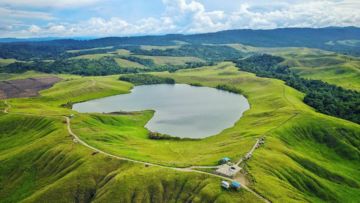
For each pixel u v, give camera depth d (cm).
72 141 16550
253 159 13162
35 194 13275
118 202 11644
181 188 11600
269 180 11519
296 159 14950
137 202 11481
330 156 17512
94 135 17862
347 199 13200
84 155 14788
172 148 17800
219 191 10781
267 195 10506
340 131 18988
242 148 14725
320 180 13675
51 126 19812
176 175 12125
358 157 17425
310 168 14775
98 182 13075
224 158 12938
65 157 15112
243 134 18188
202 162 13250
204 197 10781
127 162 13688
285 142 16950
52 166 15038
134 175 12512
